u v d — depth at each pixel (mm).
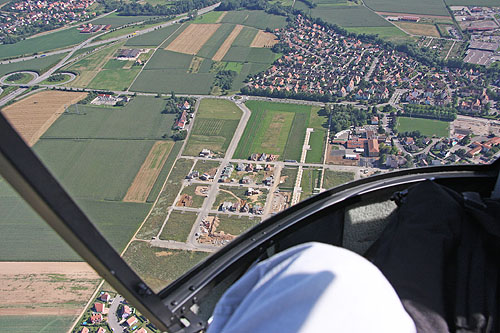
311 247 977
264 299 909
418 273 1567
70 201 1255
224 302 1116
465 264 1632
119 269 1502
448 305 1504
